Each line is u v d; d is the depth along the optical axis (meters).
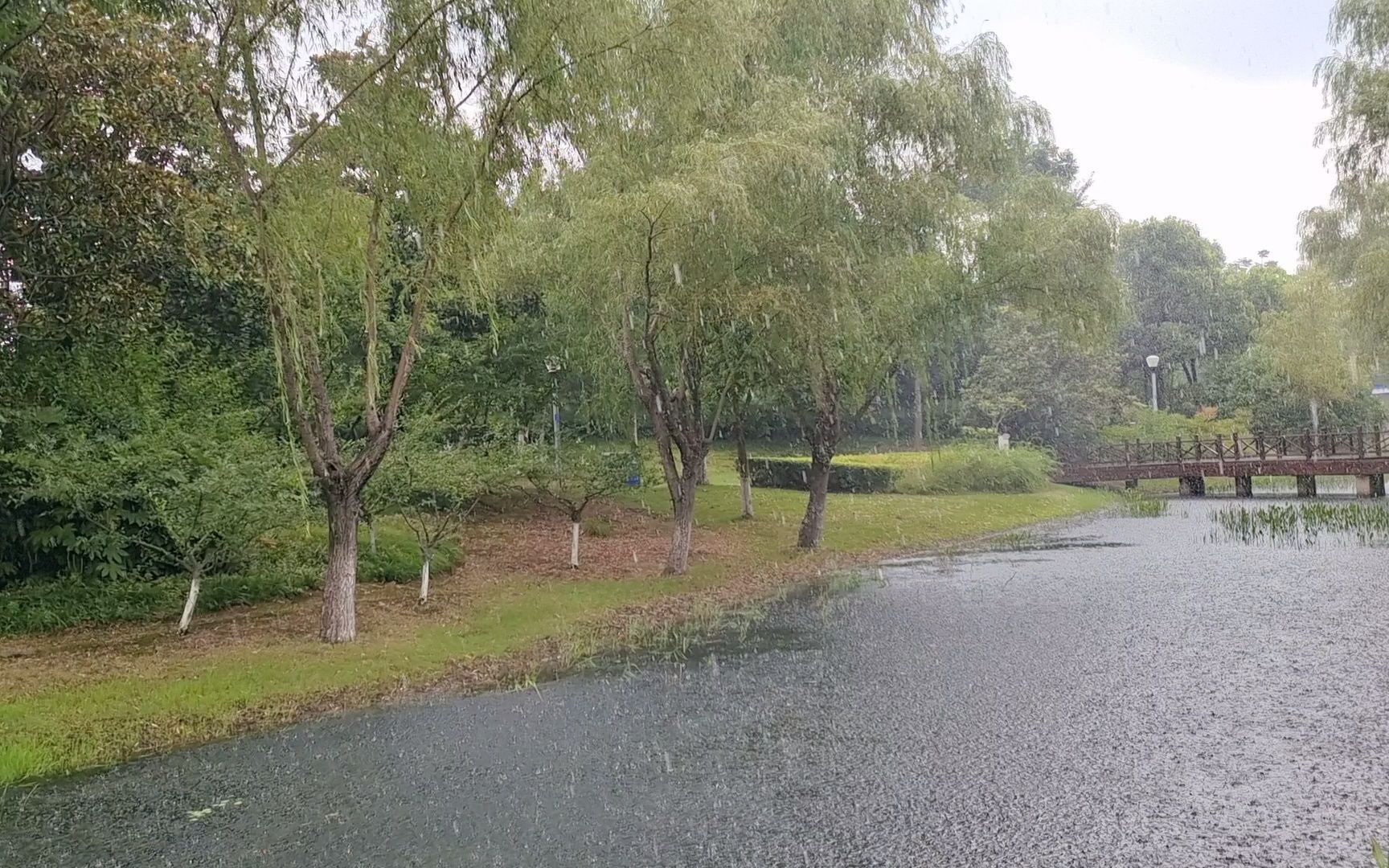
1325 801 5.48
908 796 5.75
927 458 32.91
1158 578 14.38
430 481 12.97
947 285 17.22
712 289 13.78
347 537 10.39
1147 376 50.38
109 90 9.37
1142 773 6.02
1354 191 24.19
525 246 15.48
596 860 4.93
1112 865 4.73
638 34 10.61
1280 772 5.99
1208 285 49.97
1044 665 9.09
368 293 10.37
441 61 9.57
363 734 7.39
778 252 14.08
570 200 13.34
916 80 15.80
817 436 18.23
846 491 29.16
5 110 9.25
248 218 9.56
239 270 11.34
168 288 14.38
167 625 11.10
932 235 16.59
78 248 10.83
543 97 10.01
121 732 7.33
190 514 10.50
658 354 15.83
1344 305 26.36
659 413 15.25
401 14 9.27
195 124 9.70
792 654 10.02
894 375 18.67
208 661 9.33
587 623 11.71
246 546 12.02
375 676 8.98
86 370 12.91
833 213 14.73
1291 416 42.28
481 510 20.70
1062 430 38.22
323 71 9.47
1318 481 37.97
